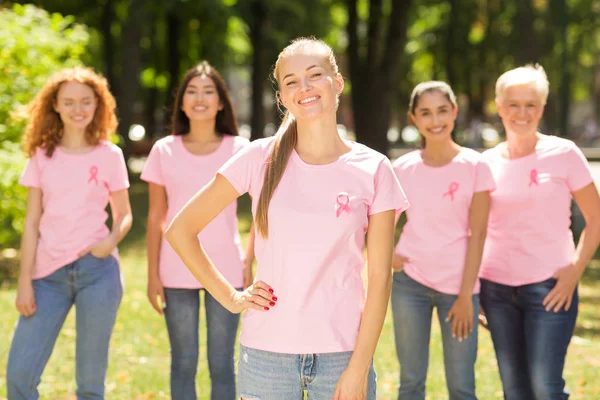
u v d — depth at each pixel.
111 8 34.12
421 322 6.42
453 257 6.31
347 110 87.06
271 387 4.18
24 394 5.93
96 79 6.29
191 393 6.55
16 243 18.20
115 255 6.29
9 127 13.84
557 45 46.31
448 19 48.88
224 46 37.56
